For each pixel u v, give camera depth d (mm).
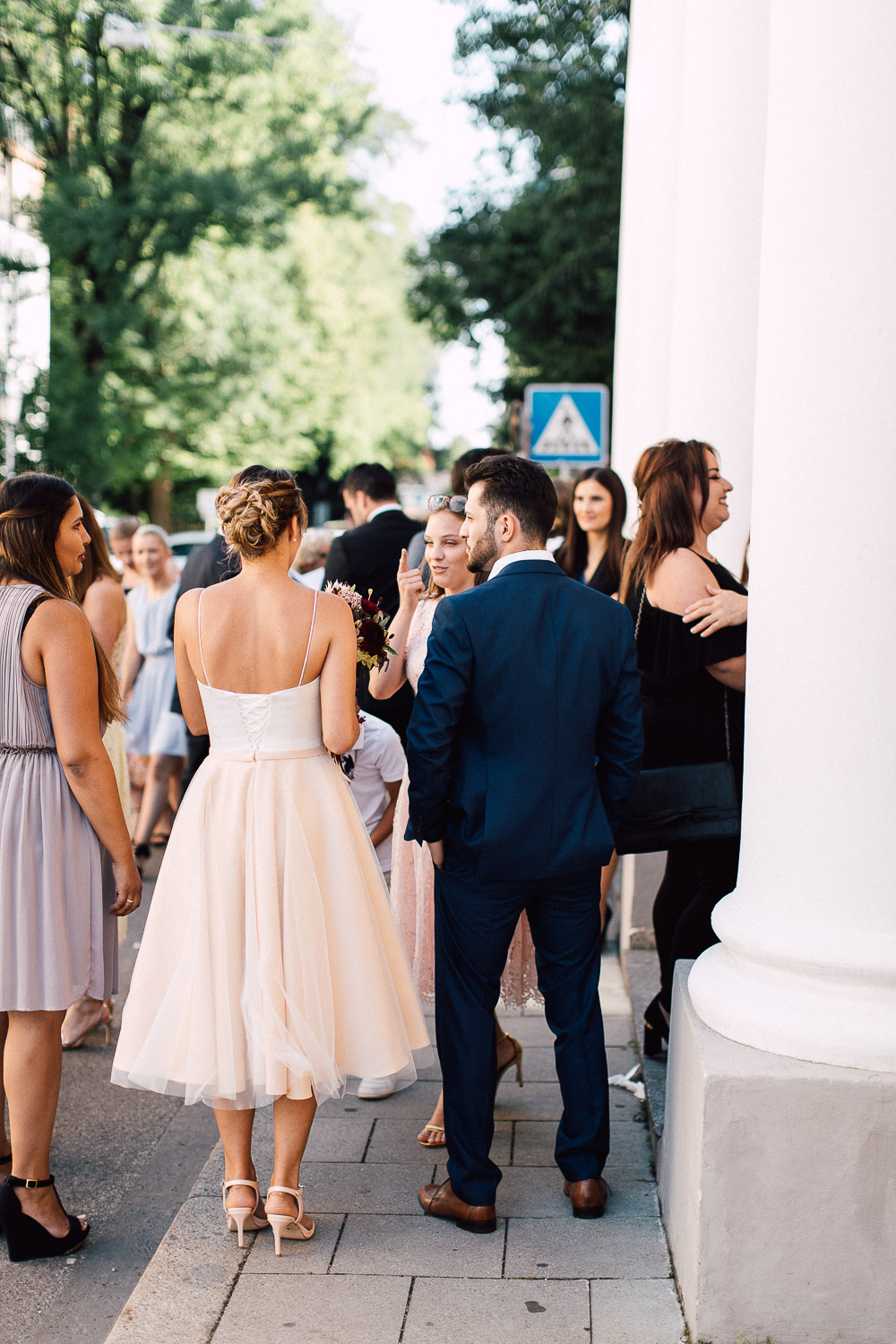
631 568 3869
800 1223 2547
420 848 3762
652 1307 2775
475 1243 3082
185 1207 3314
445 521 3756
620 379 10648
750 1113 2543
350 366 33875
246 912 3033
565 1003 3262
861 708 2572
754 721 2785
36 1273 3221
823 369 2559
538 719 3055
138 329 21516
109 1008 4863
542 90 21094
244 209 21594
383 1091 4090
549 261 21688
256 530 3023
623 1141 3691
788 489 2631
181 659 3162
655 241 6711
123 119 21141
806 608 2611
